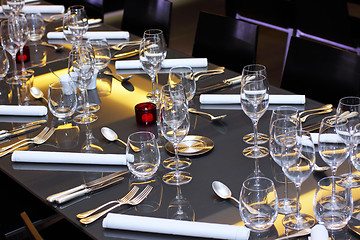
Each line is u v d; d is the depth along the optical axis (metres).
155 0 3.30
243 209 1.32
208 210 1.48
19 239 2.15
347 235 1.33
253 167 1.67
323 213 1.33
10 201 2.30
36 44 2.89
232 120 1.98
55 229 2.15
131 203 1.52
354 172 1.62
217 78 2.36
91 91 2.32
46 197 1.60
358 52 3.63
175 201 1.53
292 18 4.18
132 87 2.34
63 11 3.40
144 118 1.98
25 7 3.40
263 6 4.34
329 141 1.48
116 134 1.91
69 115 2.07
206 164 1.71
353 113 1.65
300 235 1.33
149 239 1.38
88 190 1.60
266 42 5.30
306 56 2.46
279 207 1.46
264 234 1.36
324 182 1.37
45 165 1.77
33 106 2.12
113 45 2.82
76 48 2.04
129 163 1.62
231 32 2.89
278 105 2.08
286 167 1.38
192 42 5.49
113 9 5.93
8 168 1.76
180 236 1.39
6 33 2.44
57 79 2.46
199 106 2.11
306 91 2.48
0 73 2.44
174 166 1.71
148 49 2.13
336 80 2.36
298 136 1.37
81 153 1.77
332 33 3.67
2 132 1.97
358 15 4.84
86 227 1.44
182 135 1.62
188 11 6.45
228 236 1.35
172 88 1.82
